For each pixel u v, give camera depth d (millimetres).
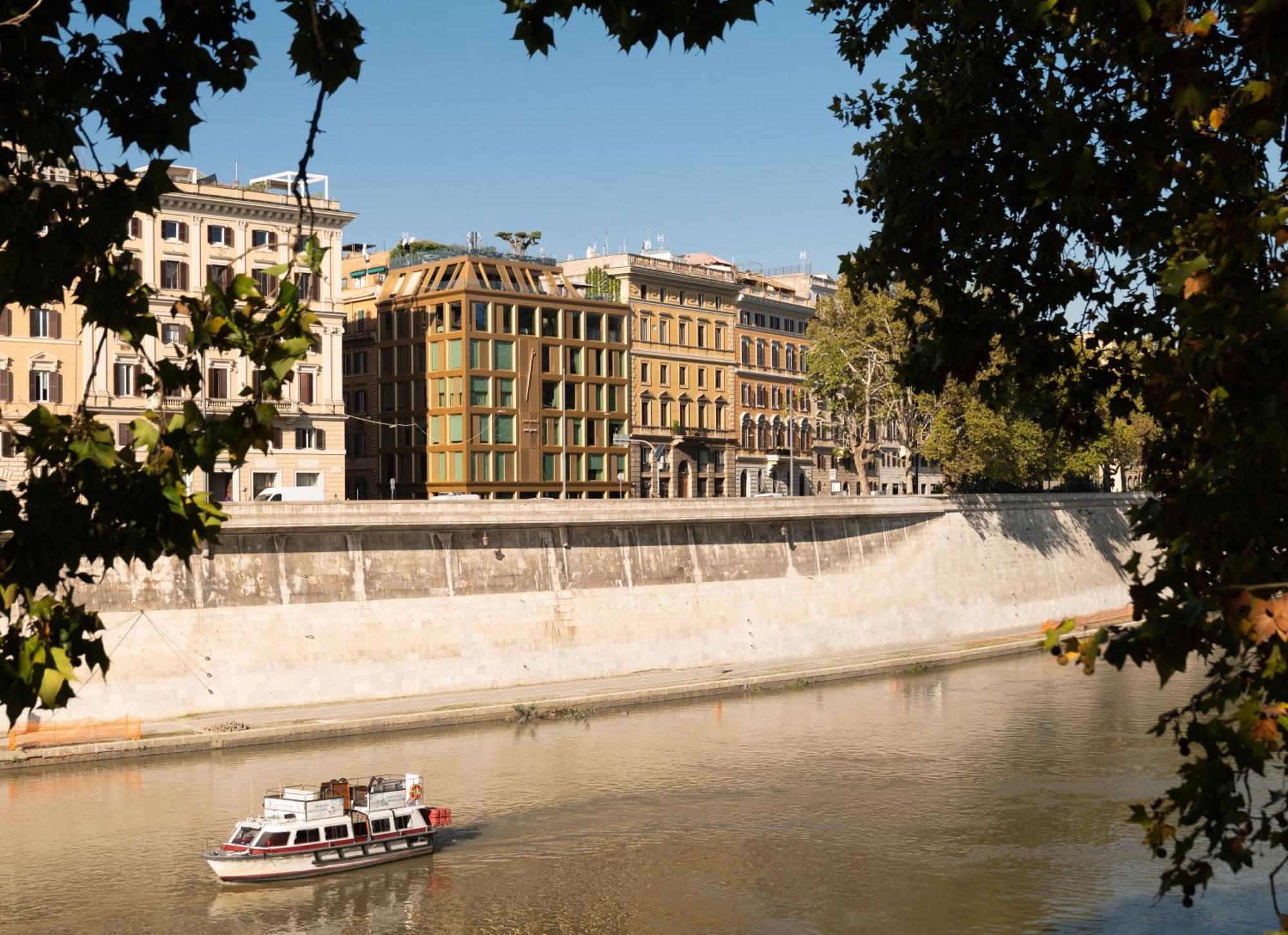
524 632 75188
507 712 67062
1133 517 11805
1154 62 11891
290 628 66750
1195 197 13820
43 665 10031
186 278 86688
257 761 57938
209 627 64375
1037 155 13992
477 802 53125
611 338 116812
